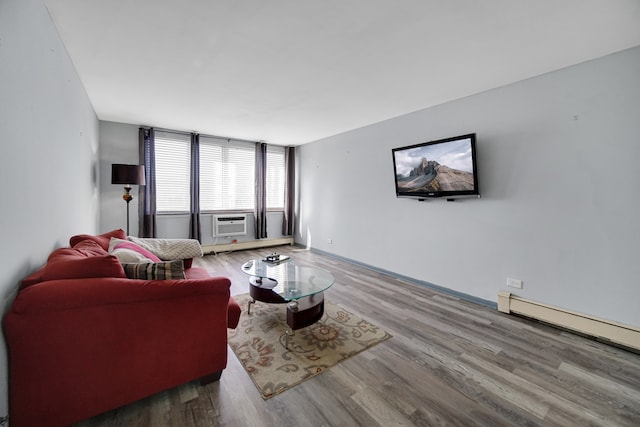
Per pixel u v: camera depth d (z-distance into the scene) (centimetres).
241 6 169
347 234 502
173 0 163
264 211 602
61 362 130
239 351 214
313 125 454
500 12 173
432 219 361
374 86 292
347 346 221
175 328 156
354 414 153
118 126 445
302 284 261
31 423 127
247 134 525
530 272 275
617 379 185
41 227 163
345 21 183
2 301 116
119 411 152
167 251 294
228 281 169
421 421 148
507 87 285
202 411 153
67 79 222
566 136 249
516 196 283
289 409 156
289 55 228
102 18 181
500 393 171
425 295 338
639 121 214
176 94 317
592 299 239
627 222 221
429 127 359
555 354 213
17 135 129
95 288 134
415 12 174
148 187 468
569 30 193
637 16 177
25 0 138
